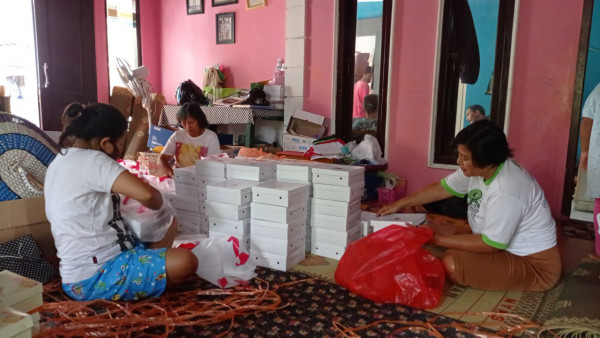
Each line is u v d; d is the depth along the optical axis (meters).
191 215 2.50
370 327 1.60
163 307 1.71
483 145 1.75
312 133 4.21
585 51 3.05
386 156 4.00
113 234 1.77
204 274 1.91
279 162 2.53
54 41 4.75
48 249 2.18
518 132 3.40
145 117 4.64
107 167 1.65
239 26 5.11
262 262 2.20
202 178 2.45
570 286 1.84
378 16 3.97
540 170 3.34
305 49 4.29
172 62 5.81
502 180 1.83
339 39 4.11
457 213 3.25
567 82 3.17
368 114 4.16
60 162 1.69
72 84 4.94
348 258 1.94
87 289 1.71
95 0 5.17
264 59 4.96
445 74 3.66
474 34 3.53
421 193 2.35
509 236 1.83
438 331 1.58
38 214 2.12
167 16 5.74
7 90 5.96
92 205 1.68
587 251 2.56
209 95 5.07
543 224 1.90
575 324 1.51
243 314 1.68
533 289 1.93
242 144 5.09
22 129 2.11
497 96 3.49
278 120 4.84
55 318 1.60
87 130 1.67
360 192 2.38
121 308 1.68
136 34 5.64
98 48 5.27
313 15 4.22
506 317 1.69
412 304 1.76
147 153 3.55
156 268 1.74
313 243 2.38
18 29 6.03
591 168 2.50
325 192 2.29
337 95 4.20
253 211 2.19
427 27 3.68
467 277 1.89
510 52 3.34
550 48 3.20
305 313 1.70
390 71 3.87
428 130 3.78
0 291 1.32
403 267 1.80
